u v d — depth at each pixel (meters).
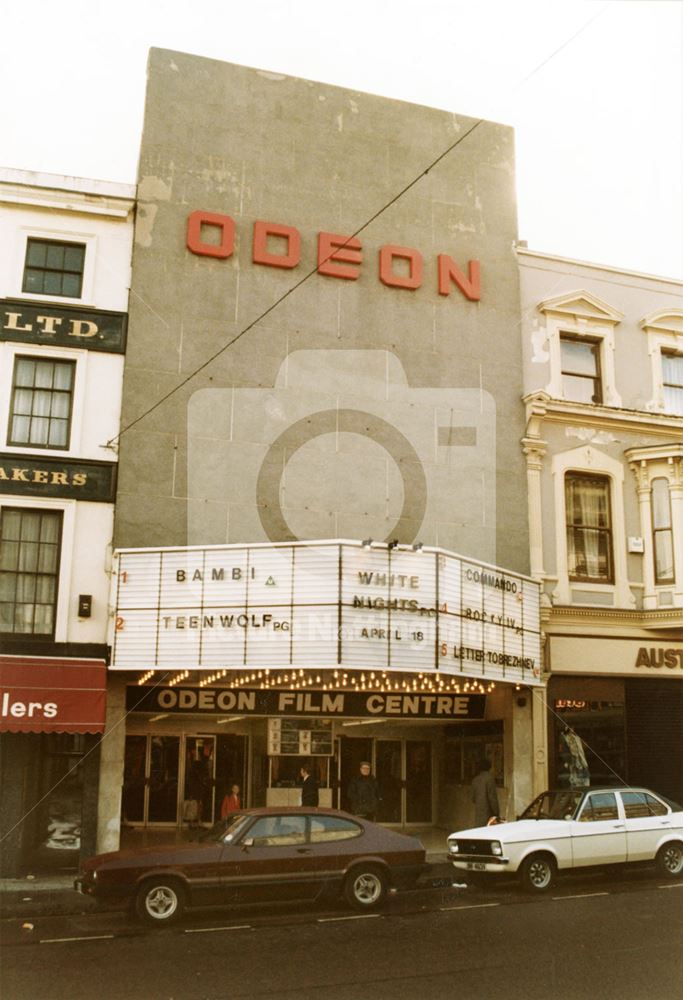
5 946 11.62
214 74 22.05
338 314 21.83
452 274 23.03
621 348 24.30
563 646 22.14
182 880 12.98
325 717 21.38
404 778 23.56
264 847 13.47
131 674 19.05
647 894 14.85
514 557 22.11
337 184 22.48
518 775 21.14
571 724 22.06
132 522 19.45
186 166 21.36
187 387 20.34
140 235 20.70
